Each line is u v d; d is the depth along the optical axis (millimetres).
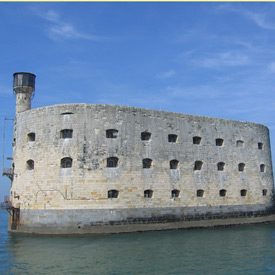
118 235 36156
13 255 28750
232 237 35938
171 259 26859
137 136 39781
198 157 43594
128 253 28703
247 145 48719
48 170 37406
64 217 36062
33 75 44750
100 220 36312
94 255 28125
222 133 46531
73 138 37594
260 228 42594
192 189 42219
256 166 48969
